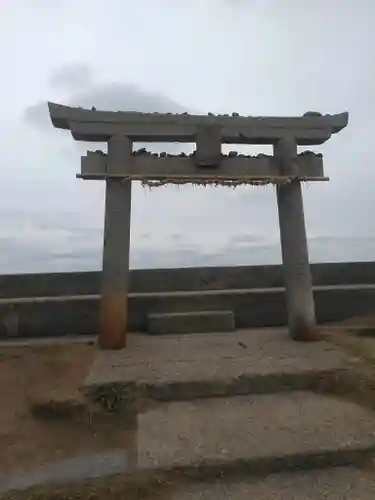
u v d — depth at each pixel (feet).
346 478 14.15
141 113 26.63
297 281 27.12
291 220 27.55
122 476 13.89
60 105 25.93
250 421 16.90
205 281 38.52
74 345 27.14
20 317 30.89
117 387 18.69
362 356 23.22
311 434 15.83
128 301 32.07
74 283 36.73
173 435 15.98
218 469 14.16
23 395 19.61
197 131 26.48
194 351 24.30
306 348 24.54
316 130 27.86
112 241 26.17
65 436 16.56
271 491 13.52
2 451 15.39
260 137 27.40
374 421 16.78
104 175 25.89
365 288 34.65
